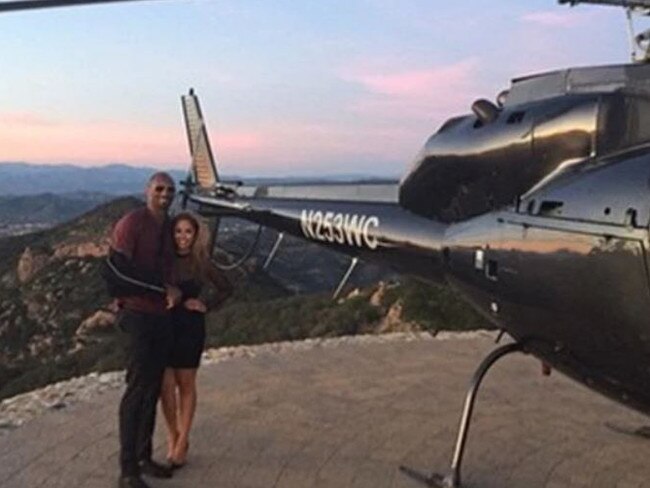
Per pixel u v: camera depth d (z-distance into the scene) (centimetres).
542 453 659
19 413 766
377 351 1029
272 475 602
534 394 833
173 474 598
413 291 1742
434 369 934
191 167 930
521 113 538
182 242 570
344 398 805
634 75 498
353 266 753
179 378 597
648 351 442
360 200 707
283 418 736
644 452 666
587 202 463
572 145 495
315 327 1909
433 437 692
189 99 951
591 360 497
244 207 827
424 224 628
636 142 471
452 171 588
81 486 577
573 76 526
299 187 775
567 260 468
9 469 607
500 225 527
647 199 431
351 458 639
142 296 546
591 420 749
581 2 449
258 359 972
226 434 689
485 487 588
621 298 441
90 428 700
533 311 507
